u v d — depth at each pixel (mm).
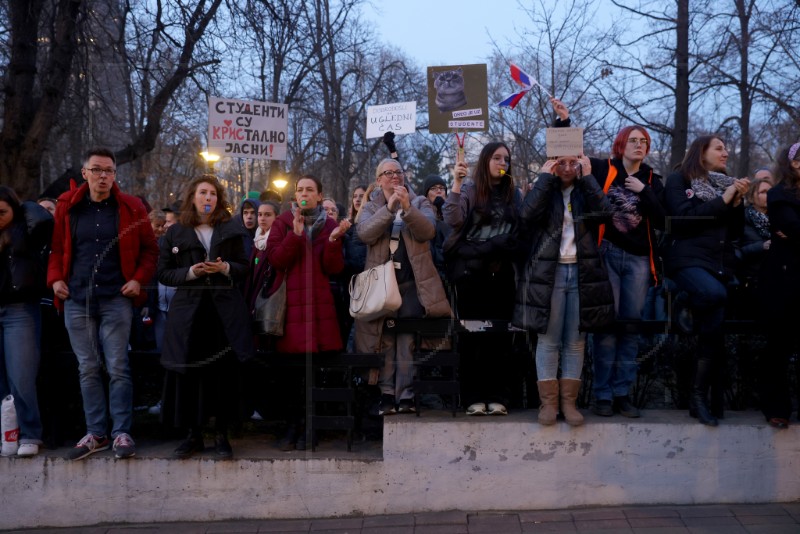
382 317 4496
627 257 4633
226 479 4398
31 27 9023
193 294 4340
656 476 4391
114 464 4410
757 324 4504
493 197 4543
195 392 4379
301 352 4402
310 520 4383
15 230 4469
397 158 5016
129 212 4520
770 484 4391
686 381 4879
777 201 4320
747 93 8883
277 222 4648
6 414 4453
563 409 4418
